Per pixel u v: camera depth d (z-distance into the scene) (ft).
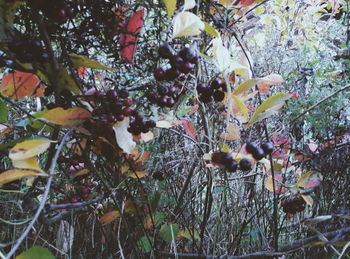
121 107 2.46
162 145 3.97
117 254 3.55
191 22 2.47
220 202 3.91
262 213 4.00
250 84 3.00
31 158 2.09
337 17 6.60
